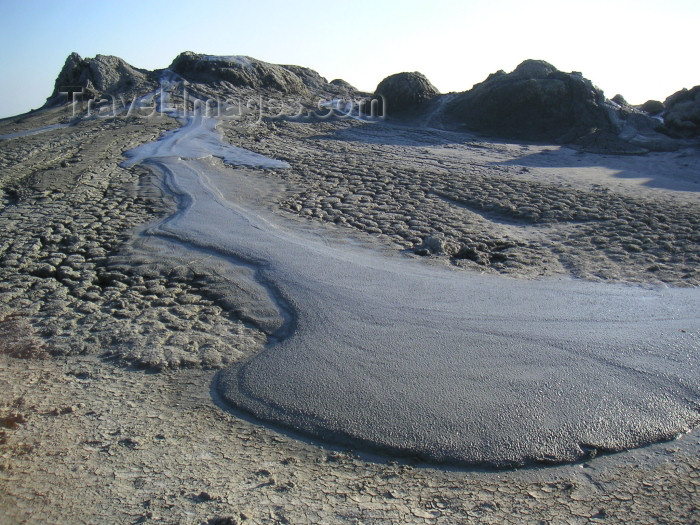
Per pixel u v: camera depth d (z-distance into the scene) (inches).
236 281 332.2
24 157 721.0
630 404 210.2
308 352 250.5
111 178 568.7
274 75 1246.9
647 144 862.5
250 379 233.9
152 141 760.3
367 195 514.6
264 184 542.6
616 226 430.9
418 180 563.2
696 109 897.5
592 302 295.3
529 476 180.4
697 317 276.2
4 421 207.6
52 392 230.8
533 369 231.6
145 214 466.0
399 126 1000.2
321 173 586.6
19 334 283.7
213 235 403.2
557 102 951.6
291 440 199.9
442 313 282.2
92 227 438.3
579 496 170.6
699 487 173.3
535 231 434.6
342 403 214.2
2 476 174.9
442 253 382.9
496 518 161.2
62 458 185.5
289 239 397.1
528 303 293.9
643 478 178.2
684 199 507.2
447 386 221.1
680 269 350.6
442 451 189.6
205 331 281.9
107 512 159.9
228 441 198.5
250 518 158.1
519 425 199.8
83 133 861.2
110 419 210.7
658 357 239.6
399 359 241.3
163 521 156.2
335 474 181.3
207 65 1215.6
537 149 834.8
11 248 400.5
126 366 252.8
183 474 178.4
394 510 163.8
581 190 532.7
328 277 328.2
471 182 556.4
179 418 212.7
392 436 196.9
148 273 350.3
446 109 1031.0
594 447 191.5
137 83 1225.4
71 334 283.1
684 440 196.2
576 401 211.8
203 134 800.3
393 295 303.9
